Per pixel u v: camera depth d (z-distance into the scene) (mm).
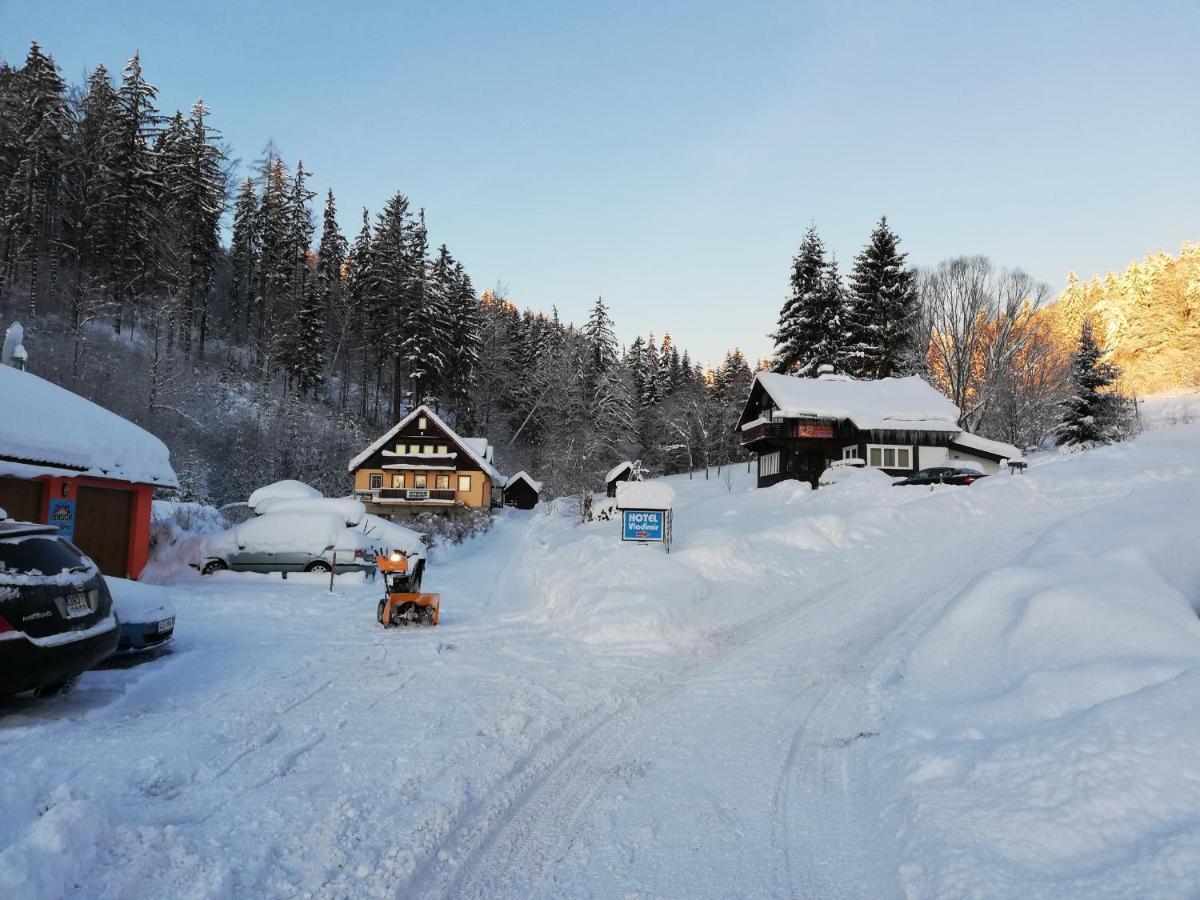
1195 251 90438
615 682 8336
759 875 4223
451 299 67000
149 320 49281
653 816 5004
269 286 63312
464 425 70125
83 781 5016
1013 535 17375
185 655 9281
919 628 10422
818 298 54219
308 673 8578
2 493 13484
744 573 14133
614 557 13484
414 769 5586
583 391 70688
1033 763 4652
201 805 4801
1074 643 6820
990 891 3547
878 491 26750
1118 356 88125
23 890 3379
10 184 44594
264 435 43469
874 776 5551
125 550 16516
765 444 44062
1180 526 9914
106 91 53781
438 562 23594
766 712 7301
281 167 65938
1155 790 4020
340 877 3982
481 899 3928
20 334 17953
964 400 50844
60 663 6340
